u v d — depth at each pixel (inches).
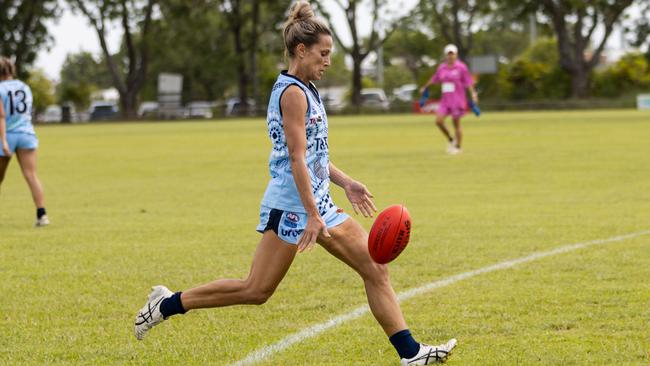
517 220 1310.3
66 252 1133.7
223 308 824.3
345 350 688.4
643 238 1137.4
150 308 650.2
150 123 6668.3
